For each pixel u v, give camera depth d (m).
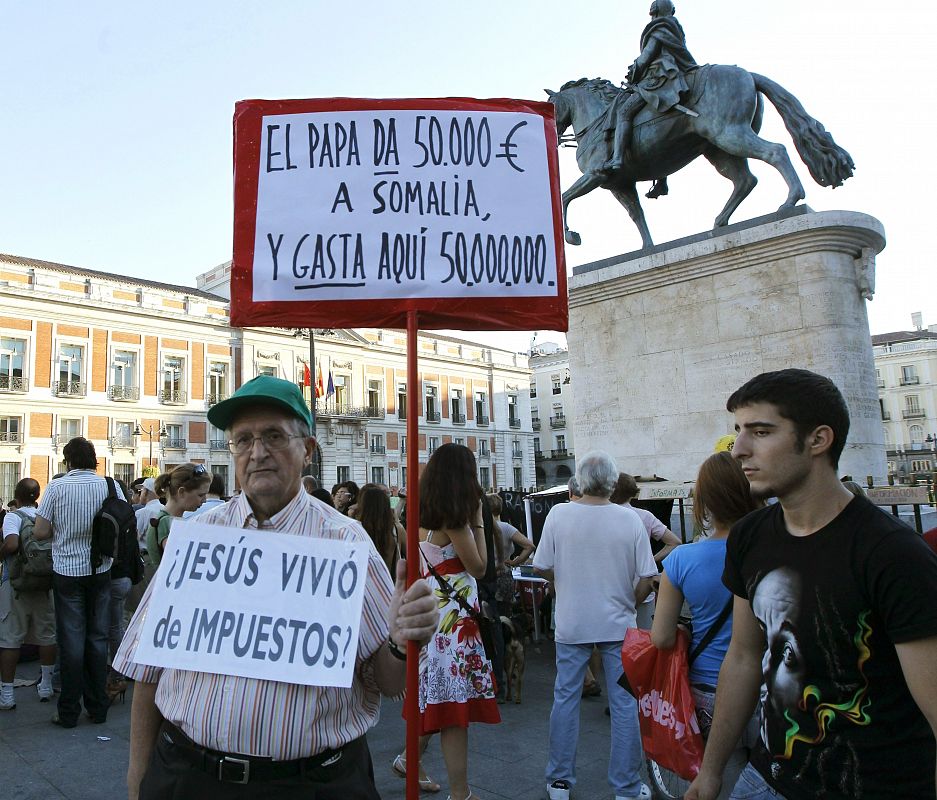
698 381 6.54
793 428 1.66
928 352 69.38
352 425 43.88
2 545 5.14
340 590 1.73
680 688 2.56
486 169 2.30
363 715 1.82
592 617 3.31
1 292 31.95
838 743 1.54
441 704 3.16
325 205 2.25
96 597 4.84
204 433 38.28
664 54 7.14
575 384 7.48
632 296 7.09
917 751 1.49
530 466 54.56
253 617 1.72
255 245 2.24
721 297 6.46
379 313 2.23
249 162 2.28
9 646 5.18
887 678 1.51
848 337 5.84
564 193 7.88
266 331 40.81
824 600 1.56
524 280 2.27
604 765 3.82
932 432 68.56
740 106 6.63
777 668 1.67
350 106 2.29
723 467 2.64
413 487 1.99
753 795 1.73
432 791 3.50
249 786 1.62
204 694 1.67
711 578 2.55
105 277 37.97
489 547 4.47
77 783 3.74
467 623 3.27
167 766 1.71
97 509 4.84
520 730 4.45
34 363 33.06
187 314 38.09
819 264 5.93
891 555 1.48
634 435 6.92
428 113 2.31
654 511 6.47
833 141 6.37
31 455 32.59
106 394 35.12
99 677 4.81
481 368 52.34
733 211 7.00
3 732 4.62
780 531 1.74
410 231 2.25
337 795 1.69
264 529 1.87
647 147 7.28
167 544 1.81
